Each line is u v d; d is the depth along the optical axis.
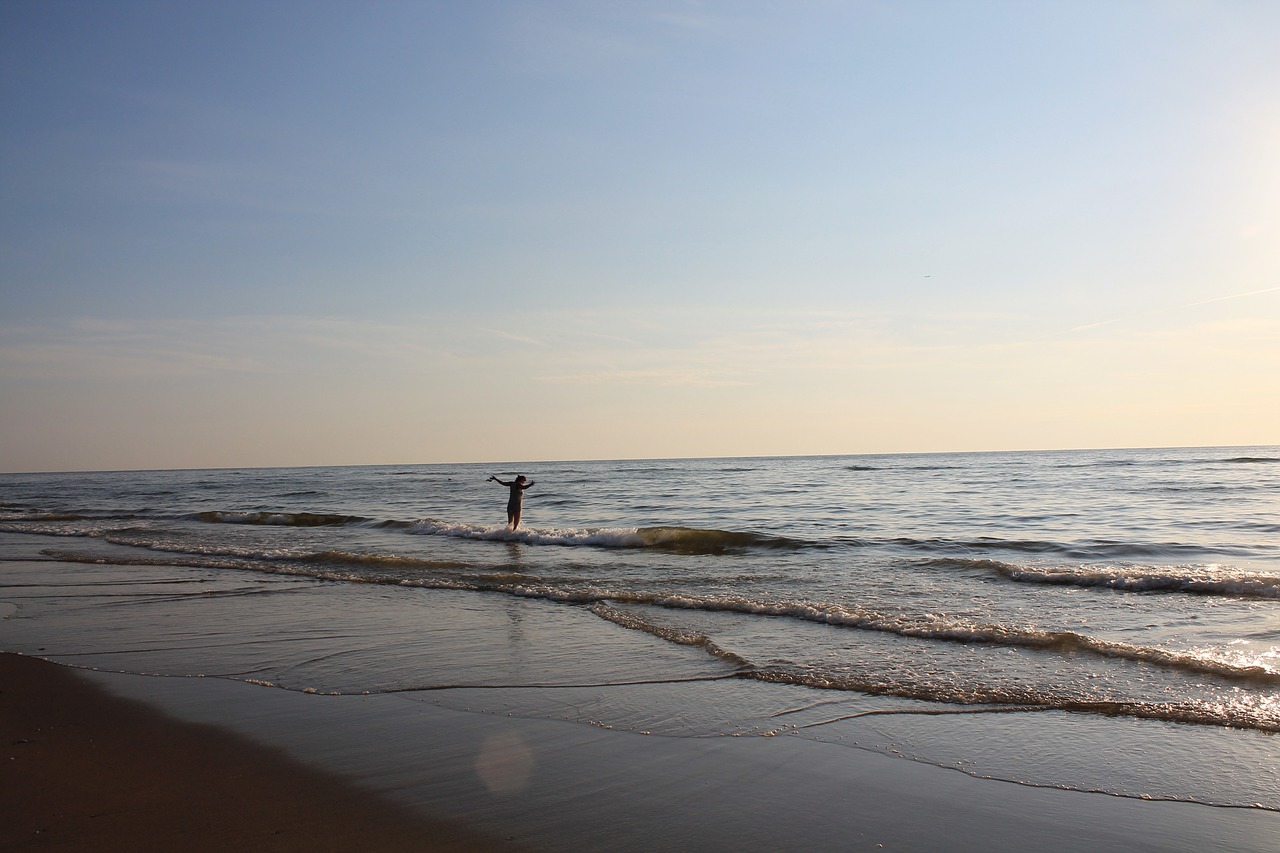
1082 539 18.31
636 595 11.08
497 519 27.09
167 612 10.40
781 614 9.74
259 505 36.59
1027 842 4.01
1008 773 4.91
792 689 6.67
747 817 4.30
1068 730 5.65
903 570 13.45
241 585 12.70
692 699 6.43
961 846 3.97
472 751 5.30
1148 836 4.07
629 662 7.58
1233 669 6.81
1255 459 85.12
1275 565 13.84
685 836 4.07
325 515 26.00
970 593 11.11
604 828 4.16
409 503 36.84
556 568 14.34
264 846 3.92
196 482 76.88
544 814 4.33
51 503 40.19
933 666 7.27
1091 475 50.94
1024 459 107.31
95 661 7.84
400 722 5.91
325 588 12.35
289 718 6.01
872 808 4.42
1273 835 4.06
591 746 5.39
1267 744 5.30
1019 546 16.75
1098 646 7.70
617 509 31.22
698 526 23.34
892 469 72.50
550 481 61.12
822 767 5.02
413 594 11.73
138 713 6.15
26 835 4.03
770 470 83.88
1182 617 9.33
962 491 37.88
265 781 4.79
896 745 5.39
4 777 4.85
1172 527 20.88
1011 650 7.81
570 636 8.73
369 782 4.77
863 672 7.11
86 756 5.23
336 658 7.86
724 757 5.19
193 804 4.44
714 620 9.51
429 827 4.16
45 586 12.84
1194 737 5.47
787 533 20.81
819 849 3.93
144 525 25.62
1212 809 4.38
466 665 7.55
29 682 7.05
